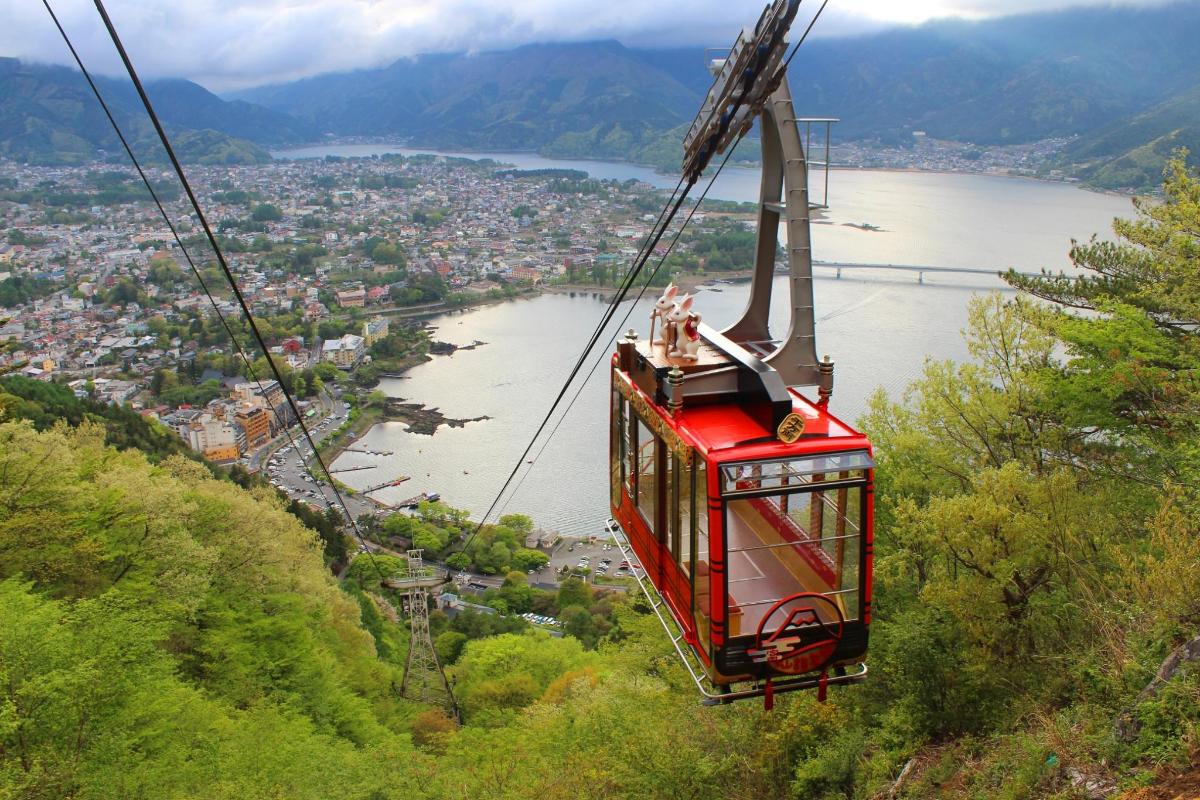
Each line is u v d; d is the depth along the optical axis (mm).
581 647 57531
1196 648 13438
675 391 11555
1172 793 11266
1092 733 13977
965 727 18594
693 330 12422
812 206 11414
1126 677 14836
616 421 14938
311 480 116875
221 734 30219
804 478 10625
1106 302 25453
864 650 11125
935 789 16719
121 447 87375
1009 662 19516
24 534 32375
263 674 40188
